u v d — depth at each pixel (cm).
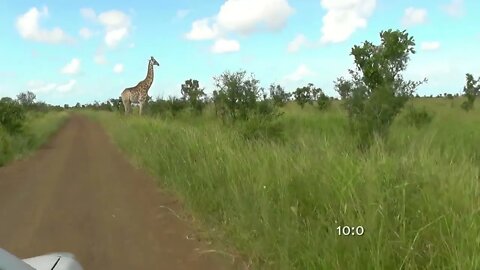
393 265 381
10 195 1015
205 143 1009
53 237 681
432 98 5250
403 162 574
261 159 746
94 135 3141
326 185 549
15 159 1692
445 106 2998
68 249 624
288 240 457
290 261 434
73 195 1002
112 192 1016
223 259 529
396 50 1258
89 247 630
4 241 666
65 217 802
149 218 764
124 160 1630
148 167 1274
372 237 404
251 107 1909
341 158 639
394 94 1200
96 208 864
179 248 601
